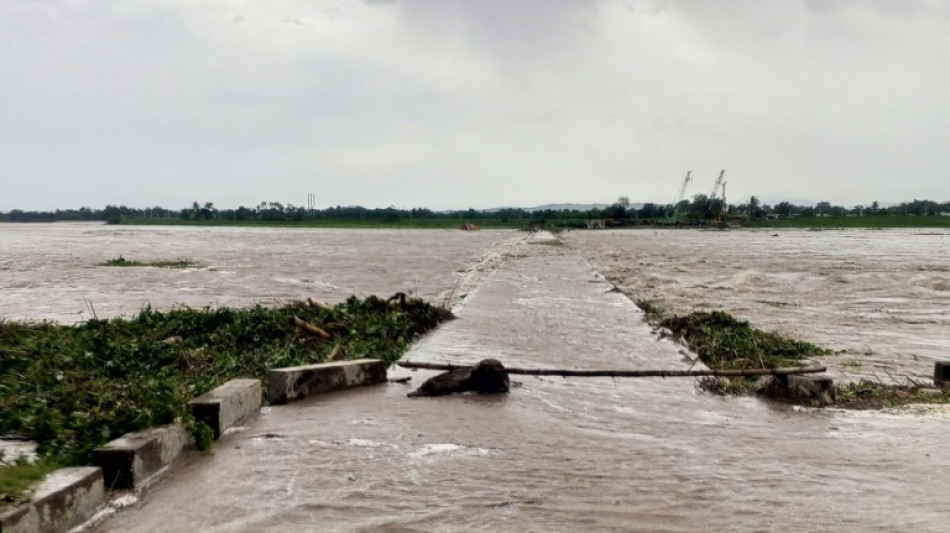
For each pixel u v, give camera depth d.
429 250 59.53
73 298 23.91
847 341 16.03
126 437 7.03
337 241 79.62
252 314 14.35
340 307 16.09
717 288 27.88
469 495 6.54
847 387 11.15
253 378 10.61
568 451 7.85
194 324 14.05
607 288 26.92
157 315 14.77
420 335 15.84
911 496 6.59
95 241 76.94
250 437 8.30
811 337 16.58
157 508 6.20
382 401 10.14
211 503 6.31
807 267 39.00
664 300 23.91
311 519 6.00
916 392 10.83
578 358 13.30
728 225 164.50
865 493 6.65
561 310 20.28
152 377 10.50
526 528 5.84
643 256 50.47
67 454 6.78
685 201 176.75
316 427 8.72
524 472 7.16
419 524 5.91
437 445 8.03
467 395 10.49
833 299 24.42
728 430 8.75
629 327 17.09
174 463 7.31
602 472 7.18
